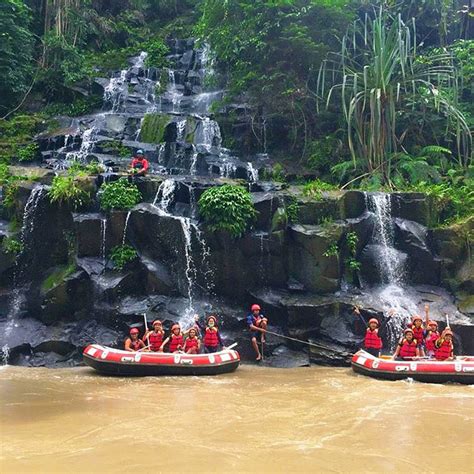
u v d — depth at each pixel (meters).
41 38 23.47
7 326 12.86
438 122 18.61
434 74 17.67
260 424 7.72
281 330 13.13
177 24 28.91
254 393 9.62
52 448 6.59
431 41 22.22
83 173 14.88
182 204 14.74
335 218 14.55
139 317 12.77
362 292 14.02
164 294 13.41
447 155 18.73
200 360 11.14
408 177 17.22
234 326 13.16
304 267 13.88
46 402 8.79
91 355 11.02
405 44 17.53
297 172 17.98
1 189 14.55
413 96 17.28
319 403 8.96
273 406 8.72
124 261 13.34
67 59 22.88
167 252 13.77
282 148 19.62
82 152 17.89
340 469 6.07
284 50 19.58
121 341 12.51
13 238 13.62
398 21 17.19
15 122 19.98
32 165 18.14
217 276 13.80
